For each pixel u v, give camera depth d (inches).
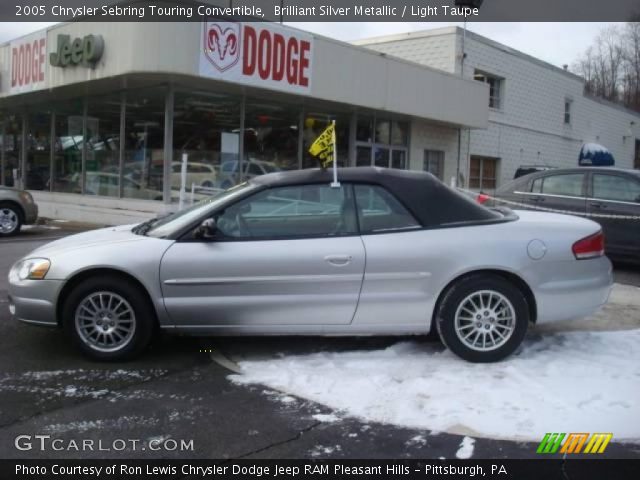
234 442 145.9
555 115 998.4
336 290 192.5
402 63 629.6
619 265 398.3
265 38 505.7
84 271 194.9
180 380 183.8
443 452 141.6
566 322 247.1
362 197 198.1
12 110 743.1
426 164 761.0
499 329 194.7
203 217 197.0
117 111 581.3
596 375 184.5
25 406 165.3
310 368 191.3
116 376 186.9
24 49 608.4
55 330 232.5
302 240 194.2
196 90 534.3
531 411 160.4
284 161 600.1
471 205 203.3
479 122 749.9
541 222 202.8
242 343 217.5
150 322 197.8
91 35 502.9
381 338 221.9
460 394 170.6
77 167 639.8
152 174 542.9
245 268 191.8
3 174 773.3
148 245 195.8
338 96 566.3
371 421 156.6
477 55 813.9
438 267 192.1
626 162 1280.8
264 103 577.3
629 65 1765.5
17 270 203.6
